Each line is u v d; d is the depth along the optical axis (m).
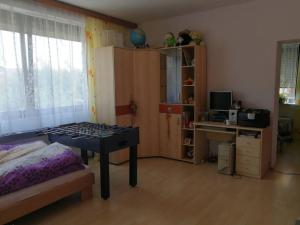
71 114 4.06
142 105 4.44
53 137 3.28
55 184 2.57
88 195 2.93
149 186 3.28
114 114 4.12
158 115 4.51
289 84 6.07
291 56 5.97
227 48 4.11
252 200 2.85
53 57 3.79
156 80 4.44
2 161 2.66
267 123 3.64
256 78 3.90
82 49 4.16
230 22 4.04
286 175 3.62
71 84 4.03
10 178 2.27
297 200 2.83
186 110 4.36
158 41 4.88
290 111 5.92
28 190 2.35
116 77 4.10
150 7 4.05
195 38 4.09
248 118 3.57
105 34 4.48
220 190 3.12
